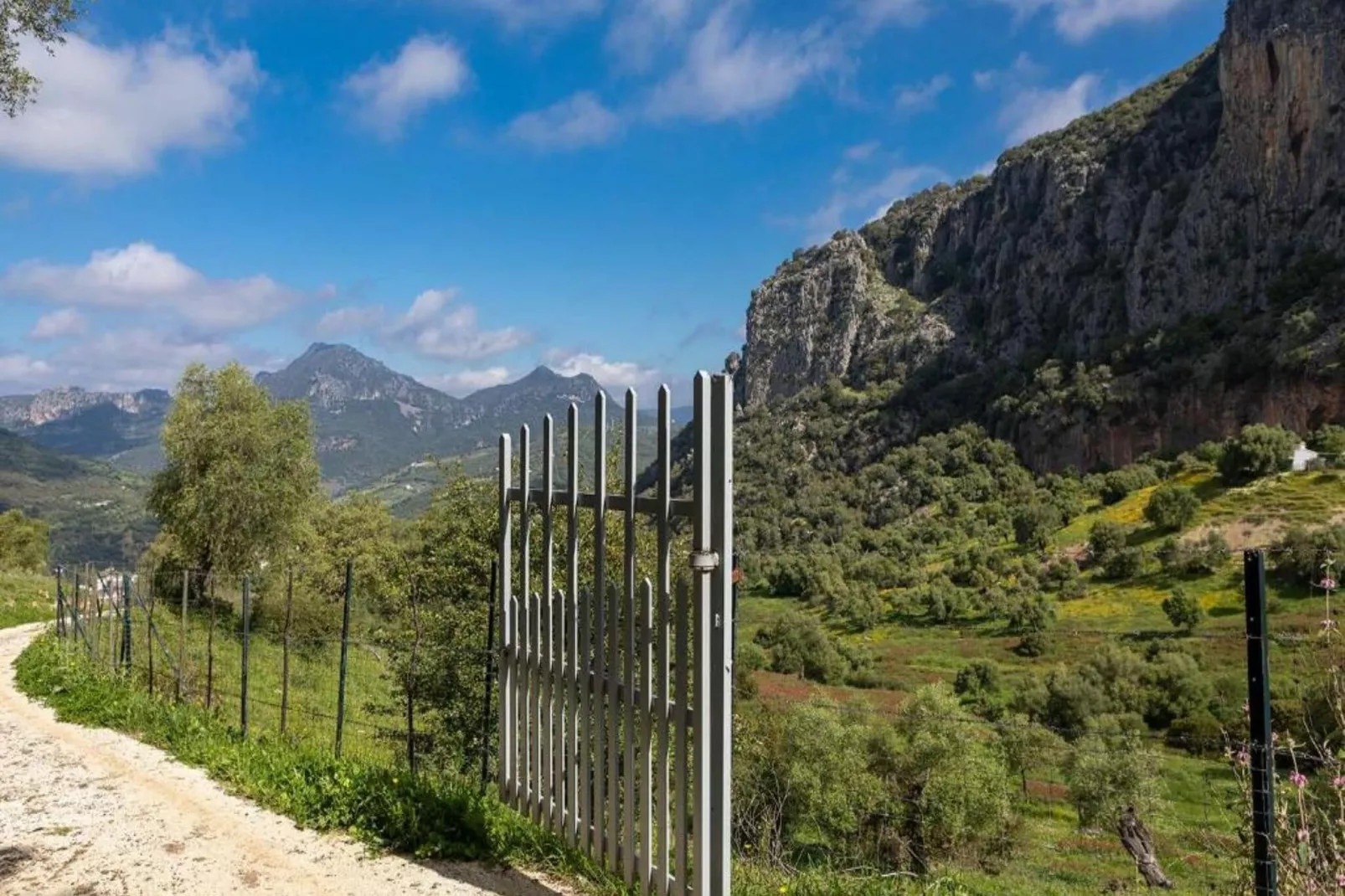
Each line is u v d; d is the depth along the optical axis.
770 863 5.49
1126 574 65.31
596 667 4.53
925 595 75.06
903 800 20.09
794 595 90.62
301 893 4.77
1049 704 36.72
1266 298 115.19
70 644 15.23
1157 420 113.62
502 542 5.49
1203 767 16.73
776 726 19.53
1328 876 3.56
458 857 5.23
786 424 168.25
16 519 72.19
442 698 13.06
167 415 34.22
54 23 8.38
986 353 161.12
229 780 6.92
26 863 5.24
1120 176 156.88
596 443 4.47
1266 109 122.62
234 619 26.88
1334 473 72.75
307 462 35.66
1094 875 14.82
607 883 4.49
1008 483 119.00
